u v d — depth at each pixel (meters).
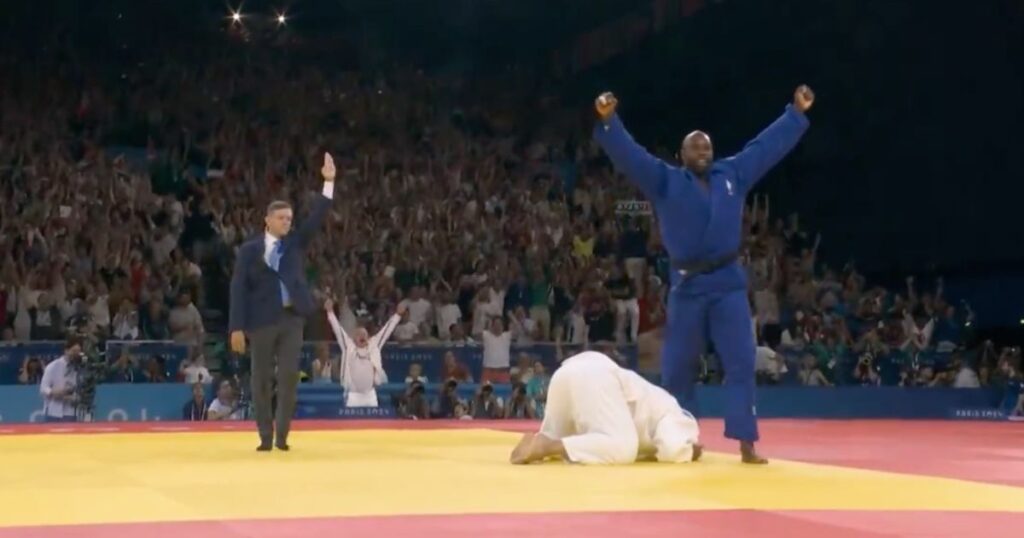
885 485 8.23
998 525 6.16
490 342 25.22
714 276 9.74
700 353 9.98
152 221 29.14
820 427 18.52
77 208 28.58
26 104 32.66
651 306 28.12
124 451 11.94
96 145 31.81
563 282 29.27
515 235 31.22
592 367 10.01
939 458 11.36
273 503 7.02
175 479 8.64
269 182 31.67
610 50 37.75
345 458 10.81
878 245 31.67
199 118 34.16
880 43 31.06
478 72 39.28
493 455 11.20
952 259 29.67
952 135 29.44
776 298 29.38
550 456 9.90
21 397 21.56
